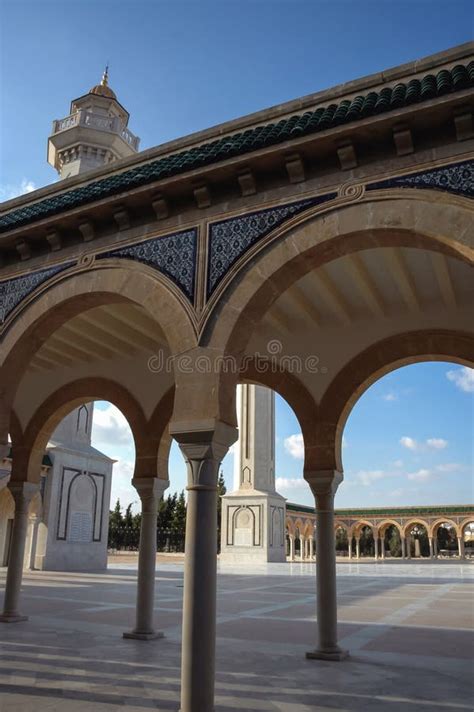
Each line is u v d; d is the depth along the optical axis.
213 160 5.71
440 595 14.45
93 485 24.09
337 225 5.23
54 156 23.05
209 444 5.16
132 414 9.54
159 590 15.48
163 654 6.99
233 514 28.34
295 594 14.59
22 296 7.11
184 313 5.73
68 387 10.28
